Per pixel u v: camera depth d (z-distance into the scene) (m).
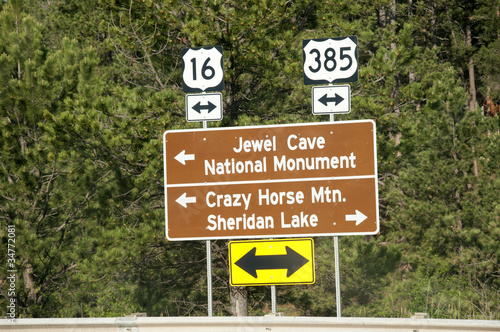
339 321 8.95
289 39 17.67
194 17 17.30
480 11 46.16
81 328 9.92
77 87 17.22
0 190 18.70
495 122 27.48
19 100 18.39
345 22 18.47
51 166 19.83
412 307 21.19
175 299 21.12
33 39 19.36
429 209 26.42
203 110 12.32
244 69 18.30
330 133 11.74
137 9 17.72
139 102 16.25
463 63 47.66
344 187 11.61
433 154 27.36
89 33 36.19
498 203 25.59
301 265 11.61
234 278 11.82
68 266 19.97
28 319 9.97
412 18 41.72
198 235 12.06
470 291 22.20
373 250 20.02
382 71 16.33
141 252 17.17
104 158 17.48
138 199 18.03
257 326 9.36
